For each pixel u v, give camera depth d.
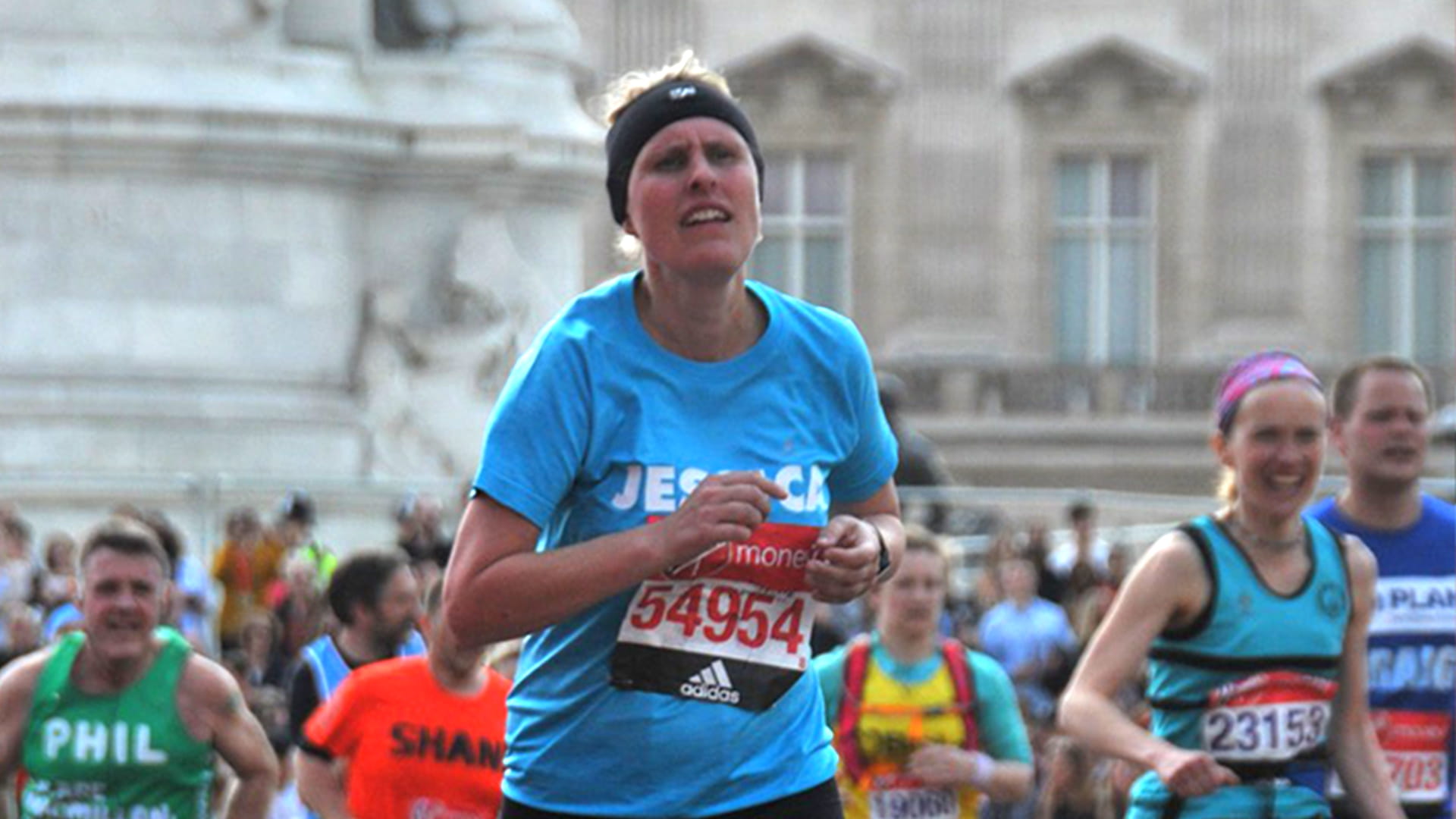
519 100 25.09
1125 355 57.31
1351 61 56.81
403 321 24.42
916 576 12.88
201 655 10.75
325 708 11.42
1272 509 9.44
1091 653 9.45
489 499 7.00
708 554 7.06
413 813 11.26
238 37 23.67
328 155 23.81
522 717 7.28
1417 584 10.93
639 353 7.09
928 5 57.28
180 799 10.60
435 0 25.67
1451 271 57.06
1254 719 9.44
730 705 7.13
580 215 25.59
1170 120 57.31
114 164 23.23
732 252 6.97
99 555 10.41
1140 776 12.16
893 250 57.25
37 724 10.50
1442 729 10.98
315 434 23.59
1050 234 57.28
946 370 56.53
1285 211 57.16
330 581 12.89
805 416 7.19
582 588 6.89
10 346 23.30
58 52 23.25
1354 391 10.93
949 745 12.88
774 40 56.94
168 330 23.42
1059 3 57.25
